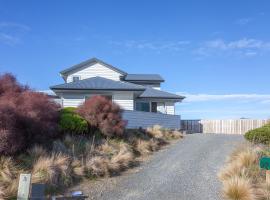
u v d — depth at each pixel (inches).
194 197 435.2
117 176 555.2
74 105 1056.2
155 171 587.5
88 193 460.4
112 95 1074.7
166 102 1326.3
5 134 470.9
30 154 506.9
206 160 665.6
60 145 568.7
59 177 474.9
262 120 1328.7
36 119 546.6
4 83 644.7
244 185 419.8
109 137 727.1
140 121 1017.5
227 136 1066.1
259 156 569.0
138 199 435.2
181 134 1033.5
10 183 413.4
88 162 547.2
